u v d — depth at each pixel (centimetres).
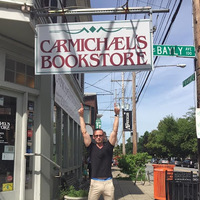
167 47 623
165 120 5409
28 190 648
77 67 541
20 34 593
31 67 700
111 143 474
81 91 1644
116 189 1162
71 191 765
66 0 1038
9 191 602
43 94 709
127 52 538
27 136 668
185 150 5119
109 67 538
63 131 1088
